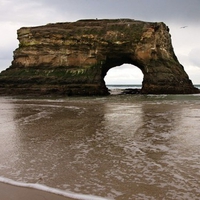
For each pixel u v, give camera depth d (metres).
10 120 15.85
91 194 5.42
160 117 15.77
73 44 50.72
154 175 6.35
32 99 37.12
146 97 37.78
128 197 5.26
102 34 50.03
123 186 5.77
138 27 49.31
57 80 48.25
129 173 6.52
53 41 51.25
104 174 6.49
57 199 5.24
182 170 6.63
